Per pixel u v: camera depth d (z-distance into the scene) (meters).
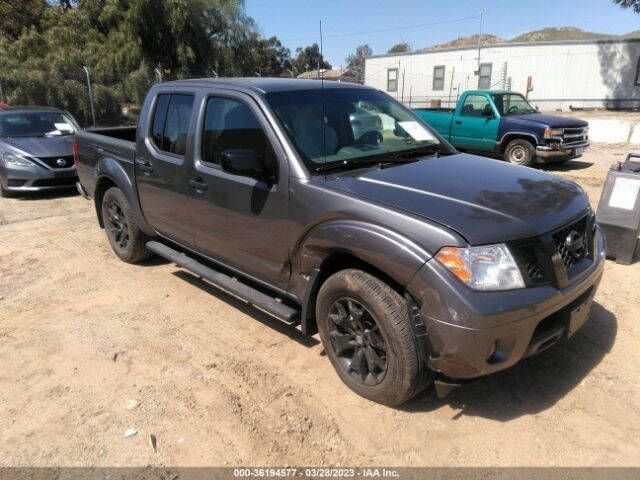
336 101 3.91
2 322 4.36
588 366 3.44
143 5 27.09
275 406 3.15
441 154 3.95
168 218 4.54
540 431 2.87
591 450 2.72
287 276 3.50
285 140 3.35
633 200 4.96
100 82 20.42
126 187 4.99
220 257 4.07
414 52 33.78
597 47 28.33
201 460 2.75
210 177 3.85
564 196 3.14
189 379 3.45
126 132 6.50
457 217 2.71
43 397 3.32
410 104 34.38
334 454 2.76
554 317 2.88
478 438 2.83
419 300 2.67
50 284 5.13
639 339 3.74
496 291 2.56
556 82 29.80
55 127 9.90
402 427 2.94
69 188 9.36
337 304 3.15
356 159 3.50
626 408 3.04
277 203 3.37
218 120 3.87
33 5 34.28
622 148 14.77
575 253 2.97
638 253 5.45
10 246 6.33
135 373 3.55
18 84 18.23
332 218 3.04
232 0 29.70
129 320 4.30
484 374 2.68
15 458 2.80
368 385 3.10
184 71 28.23
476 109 12.25
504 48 30.50
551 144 10.99
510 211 2.81
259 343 3.88
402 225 2.73
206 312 4.41
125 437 2.93
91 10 29.50
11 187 8.78
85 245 6.30
